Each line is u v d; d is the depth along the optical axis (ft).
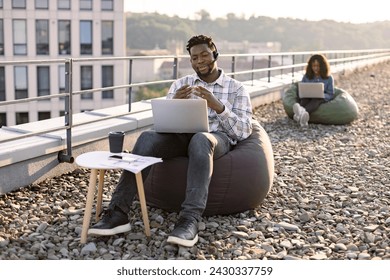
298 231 13.24
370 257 11.92
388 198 16.03
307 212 14.47
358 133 25.86
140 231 12.90
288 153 21.39
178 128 13.17
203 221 13.62
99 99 71.82
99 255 11.73
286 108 28.14
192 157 12.30
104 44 70.90
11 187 15.12
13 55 68.33
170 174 13.53
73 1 69.41
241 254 11.91
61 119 19.10
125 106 22.61
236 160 13.56
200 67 13.98
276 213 14.33
